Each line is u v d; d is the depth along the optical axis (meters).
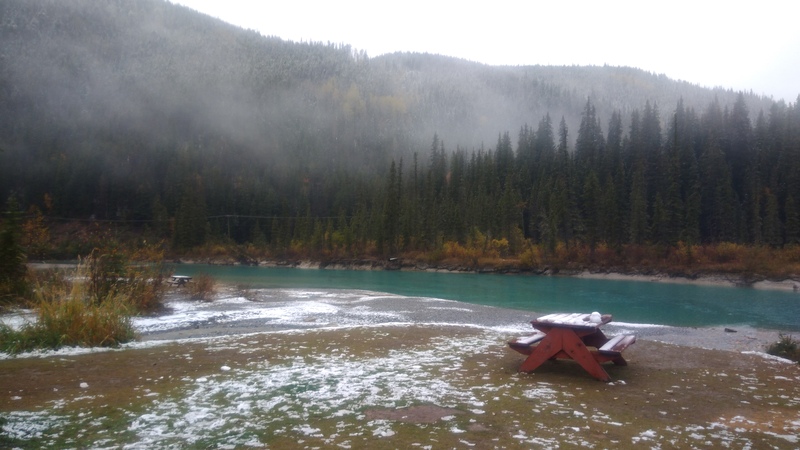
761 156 73.94
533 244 71.06
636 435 5.12
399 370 8.16
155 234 95.00
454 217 76.69
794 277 48.69
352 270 71.56
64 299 11.27
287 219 91.56
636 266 60.09
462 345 10.89
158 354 9.52
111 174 113.56
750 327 19.28
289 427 5.26
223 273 58.09
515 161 95.44
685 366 9.05
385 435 5.01
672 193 63.97
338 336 12.04
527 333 13.05
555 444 4.80
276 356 9.37
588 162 81.81
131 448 4.64
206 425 5.32
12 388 6.89
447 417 5.62
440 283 44.75
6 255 16.53
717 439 5.06
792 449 4.81
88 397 6.43
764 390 7.25
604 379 7.54
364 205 92.12
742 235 62.44
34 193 102.00
